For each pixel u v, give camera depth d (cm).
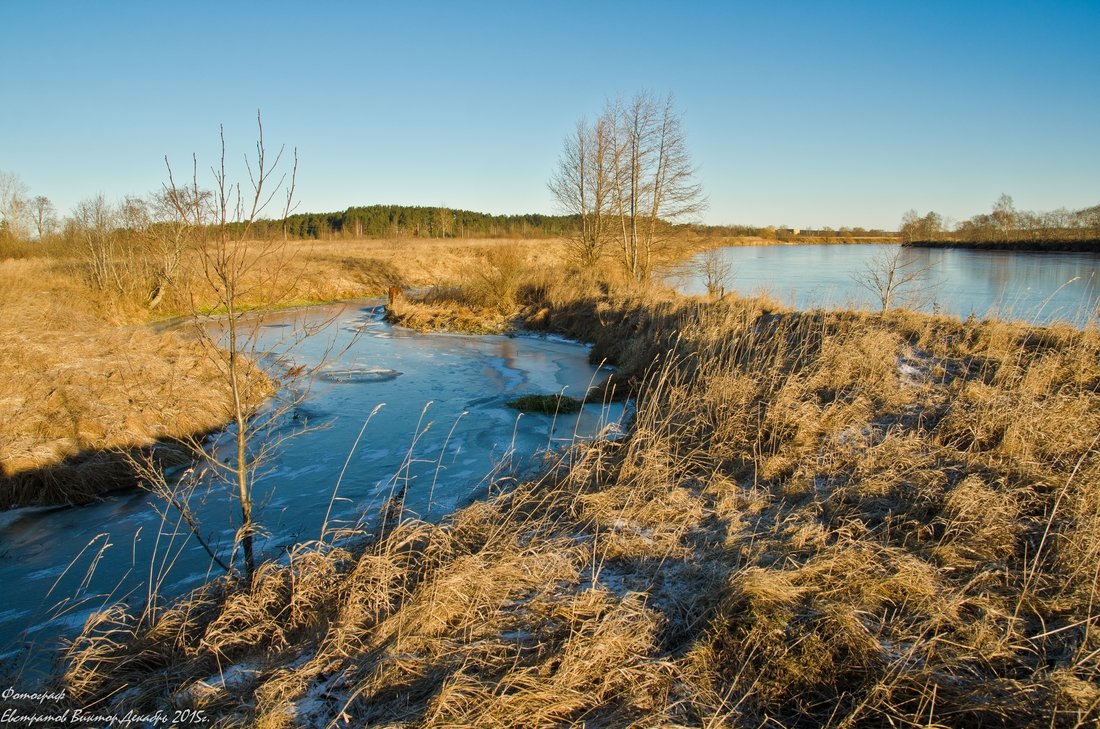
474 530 591
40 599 599
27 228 4159
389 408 1255
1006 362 883
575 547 543
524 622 441
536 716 343
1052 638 388
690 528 580
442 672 390
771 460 689
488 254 2964
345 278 3744
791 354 1037
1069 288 2270
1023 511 538
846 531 516
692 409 875
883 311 1267
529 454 970
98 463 866
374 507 780
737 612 421
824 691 365
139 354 1359
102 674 434
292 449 1012
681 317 1556
